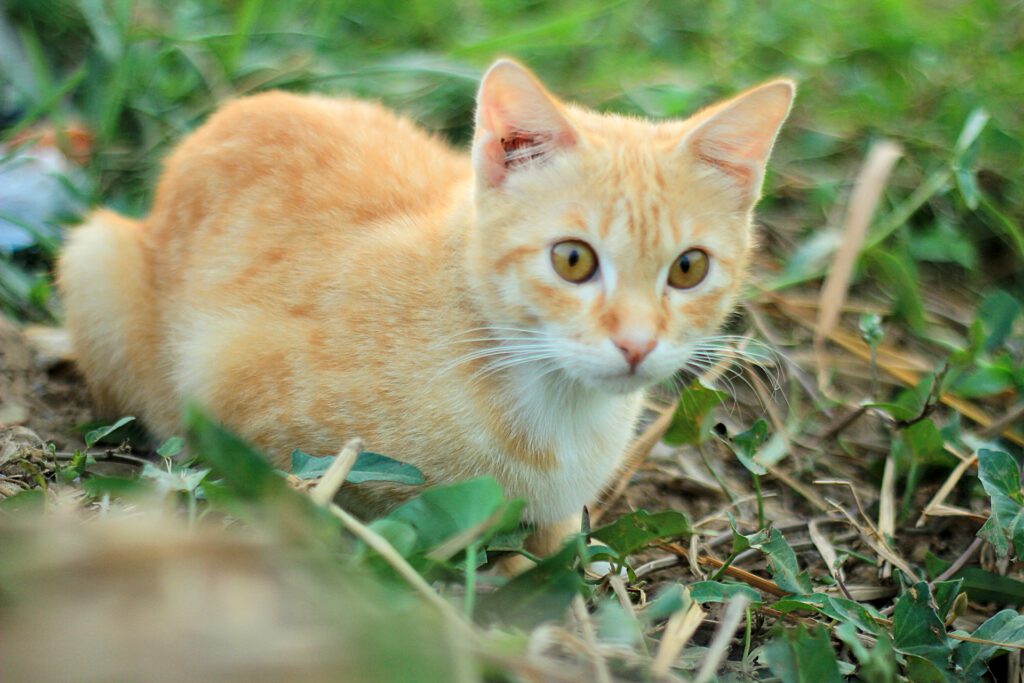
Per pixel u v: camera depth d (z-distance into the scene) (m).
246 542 0.48
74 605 0.46
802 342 0.80
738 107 0.60
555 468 0.62
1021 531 0.61
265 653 0.46
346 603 0.47
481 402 0.60
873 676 0.55
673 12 1.06
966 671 0.59
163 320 0.68
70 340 0.70
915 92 0.96
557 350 0.59
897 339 0.81
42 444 0.65
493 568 0.62
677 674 0.55
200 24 0.91
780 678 0.56
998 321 0.74
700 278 0.61
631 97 0.90
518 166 0.60
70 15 0.88
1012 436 0.72
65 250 0.69
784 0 1.07
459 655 0.48
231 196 0.67
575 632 0.55
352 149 0.67
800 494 0.72
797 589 0.60
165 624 0.46
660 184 0.60
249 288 0.65
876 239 0.80
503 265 0.60
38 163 0.79
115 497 0.59
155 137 0.83
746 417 0.76
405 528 0.54
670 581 0.64
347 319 0.62
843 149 0.91
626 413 0.64
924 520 0.70
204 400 0.64
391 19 0.99
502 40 0.88
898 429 0.70
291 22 0.93
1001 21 1.03
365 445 0.61
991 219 0.86
